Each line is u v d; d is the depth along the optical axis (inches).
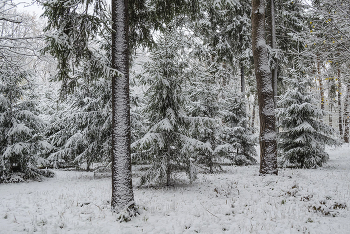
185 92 365.4
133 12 293.7
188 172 344.5
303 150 504.1
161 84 330.6
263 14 408.8
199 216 221.3
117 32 236.4
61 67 239.6
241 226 197.3
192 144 330.3
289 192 271.1
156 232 184.9
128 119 235.1
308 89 611.5
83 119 516.7
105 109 486.9
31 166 516.7
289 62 706.2
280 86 743.7
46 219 207.3
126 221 205.6
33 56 337.4
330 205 229.9
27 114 484.4
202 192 307.4
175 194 299.7
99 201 271.3
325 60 406.9
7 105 459.5
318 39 386.0
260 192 289.0
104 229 189.8
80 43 236.5
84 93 542.9
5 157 453.7
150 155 347.9
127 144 231.9
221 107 546.3
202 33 747.4
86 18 229.6
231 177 396.2
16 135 465.4
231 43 788.0
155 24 322.7
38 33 337.1
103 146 506.3
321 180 335.9
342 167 499.5
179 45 373.1
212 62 791.1
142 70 352.5
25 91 510.6
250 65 762.2
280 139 590.6
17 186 403.9
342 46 351.9
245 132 673.6
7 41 323.0
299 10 646.5
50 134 796.0
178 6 308.8
